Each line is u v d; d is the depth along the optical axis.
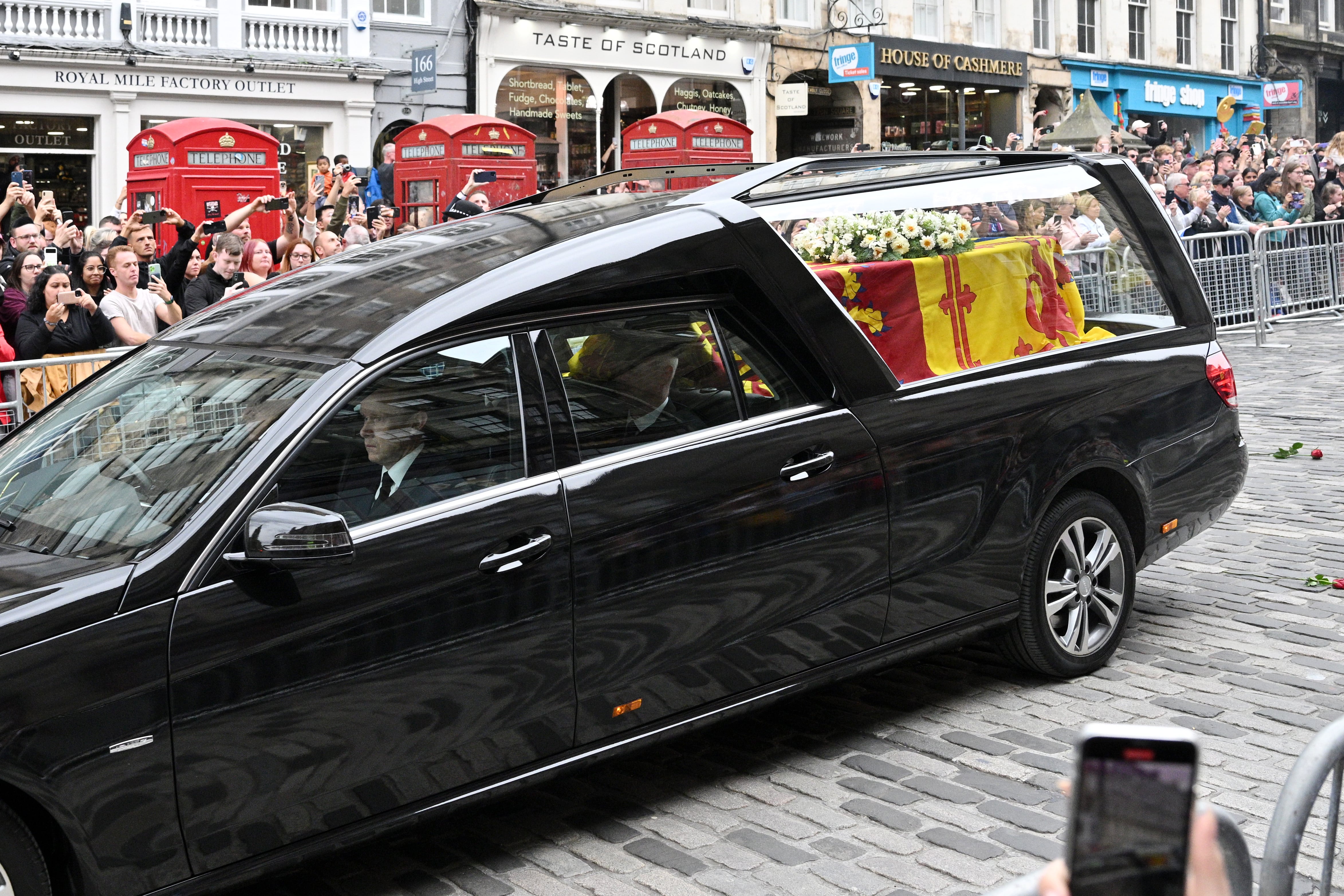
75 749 3.05
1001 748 4.59
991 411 4.84
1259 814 4.03
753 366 4.33
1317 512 7.81
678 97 25.78
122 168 19.20
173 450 3.60
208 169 14.67
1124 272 5.57
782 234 4.62
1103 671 5.33
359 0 21.20
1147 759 1.12
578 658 3.82
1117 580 5.30
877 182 4.98
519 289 3.89
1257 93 37.22
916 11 29.22
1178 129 35.75
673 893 3.69
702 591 4.06
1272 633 5.73
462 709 3.62
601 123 24.95
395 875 3.85
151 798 3.17
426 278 4.02
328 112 21.11
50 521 3.54
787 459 4.27
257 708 3.30
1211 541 7.27
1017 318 5.12
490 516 3.68
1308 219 16.72
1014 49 31.00
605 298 4.05
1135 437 5.27
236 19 20.14
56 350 7.76
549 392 3.88
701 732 4.84
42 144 18.66
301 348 3.79
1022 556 4.93
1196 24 35.47
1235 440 5.68
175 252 9.75
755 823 4.10
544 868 3.87
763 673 4.24
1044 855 3.83
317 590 3.39
